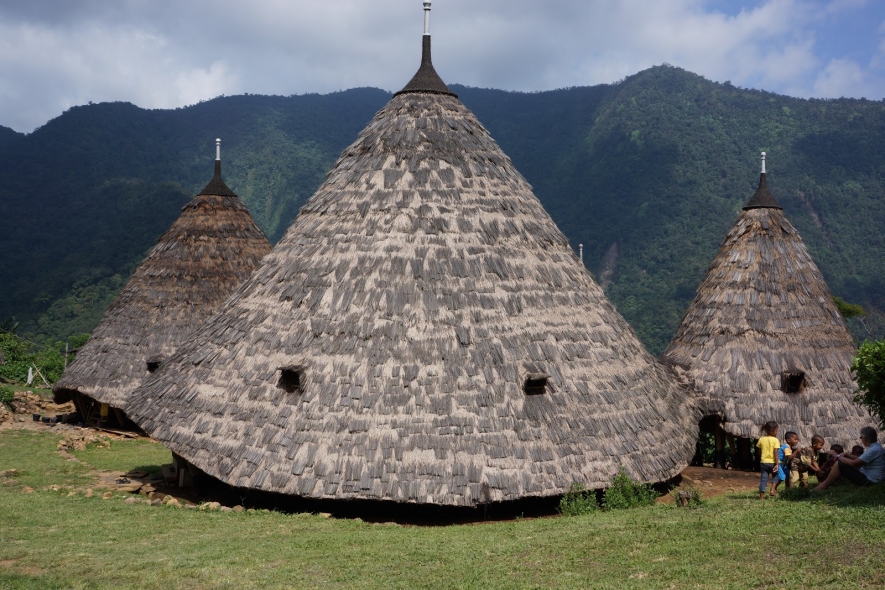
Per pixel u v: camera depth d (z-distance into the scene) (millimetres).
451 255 18141
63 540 13969
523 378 16891
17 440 25141
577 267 20391
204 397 18031
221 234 28500
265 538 14250
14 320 53969
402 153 19641
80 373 27469
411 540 13922
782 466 15898
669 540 12414
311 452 16047
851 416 21516
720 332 22984
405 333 17078
